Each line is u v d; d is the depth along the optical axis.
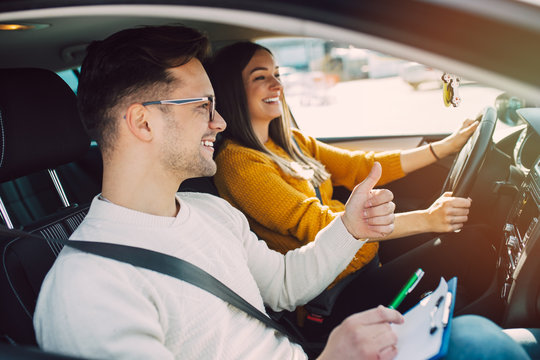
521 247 1.17
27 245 1.13
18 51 1.41
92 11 0.71
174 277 0.88
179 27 0.95
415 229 1.45
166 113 0.93
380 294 1.57
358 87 6.29
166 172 0.96
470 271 1.59
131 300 0.81
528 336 0.97
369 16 0.55
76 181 2.09
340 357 0.82
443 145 1.93
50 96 1.38
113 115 0.92
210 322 0.90
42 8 0.72
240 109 1.70
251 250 1.22
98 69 0.90
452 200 1.41
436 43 0.53
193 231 0.97
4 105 1.24
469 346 0.80
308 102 5.74
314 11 0.58
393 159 2.02
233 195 1.66
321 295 1.50
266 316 1.02
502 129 2.04
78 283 0.79
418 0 0.53
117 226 0.89
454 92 1.56
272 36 1.79
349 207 1.19
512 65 0.51
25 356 0.60
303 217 1.57
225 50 1.71
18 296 1.04
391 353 0.81
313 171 1.85
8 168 1.25
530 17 0.50
